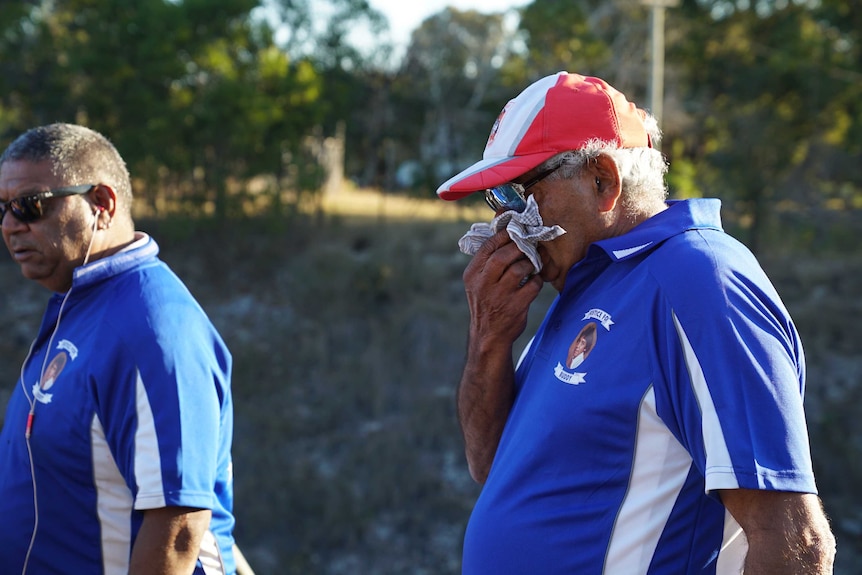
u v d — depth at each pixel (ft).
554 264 8.97
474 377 10.10
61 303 10.19
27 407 9.81
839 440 40.63
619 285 8.00
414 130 91.30
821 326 54.13
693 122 85.25
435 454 41.93
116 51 64.69
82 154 10.18
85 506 9.37
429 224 75.10
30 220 9.94
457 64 95.61
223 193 63.98
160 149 63.62
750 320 7.02
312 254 63.98
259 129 64.23
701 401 6.98
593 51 89.66
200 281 63.00
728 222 74.23
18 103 69.72
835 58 78.95
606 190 8.40
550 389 8.19
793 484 6.64
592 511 7.67
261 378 49.34
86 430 9.30
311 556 34.24
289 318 57.21
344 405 45.73
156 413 9.12
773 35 84.48
